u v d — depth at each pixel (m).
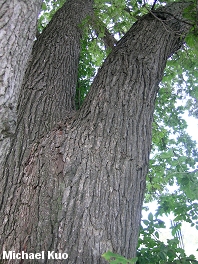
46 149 2.23
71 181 1.99
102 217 1.88
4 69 1.55
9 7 1.71
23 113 2.71
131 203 2.07
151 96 2.76
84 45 6.14
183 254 2.89
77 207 1.88
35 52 3.47
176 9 3.68
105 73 2.84
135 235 2.03
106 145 2.21
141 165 2.28
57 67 3.36
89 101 2.61
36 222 1.83
